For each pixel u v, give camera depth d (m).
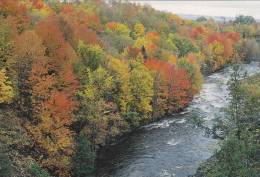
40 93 45.84
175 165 47.56
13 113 44.91
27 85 47.22
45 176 39.75
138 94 66.56
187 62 87.31
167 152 51.81
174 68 77.12
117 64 64.62
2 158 34.56
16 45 47.59
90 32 75.62
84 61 62.19
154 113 70.31
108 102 59.59
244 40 157.12
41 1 102.88
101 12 131.50
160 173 45.31
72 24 72.56
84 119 52.22
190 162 48.44
